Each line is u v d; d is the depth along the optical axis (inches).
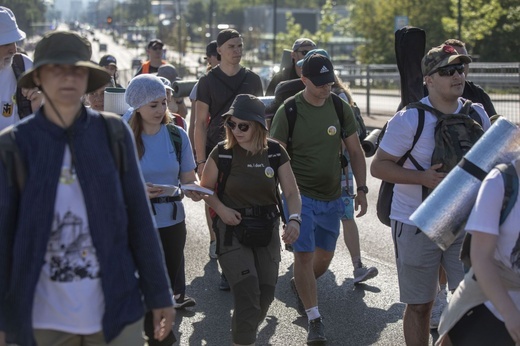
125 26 6688.0
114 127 131.3
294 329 246.8
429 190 195.2
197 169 297.0
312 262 236.5
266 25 3326.8
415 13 2080.5
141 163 214.4
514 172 142.1
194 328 247.1
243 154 204.2
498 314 148.5
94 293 128.8
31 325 125.4
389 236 358.9
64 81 127.0
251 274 200.1
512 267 144.3
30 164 125.2
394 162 198.4
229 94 301.4
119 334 130.3
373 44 2213.3
